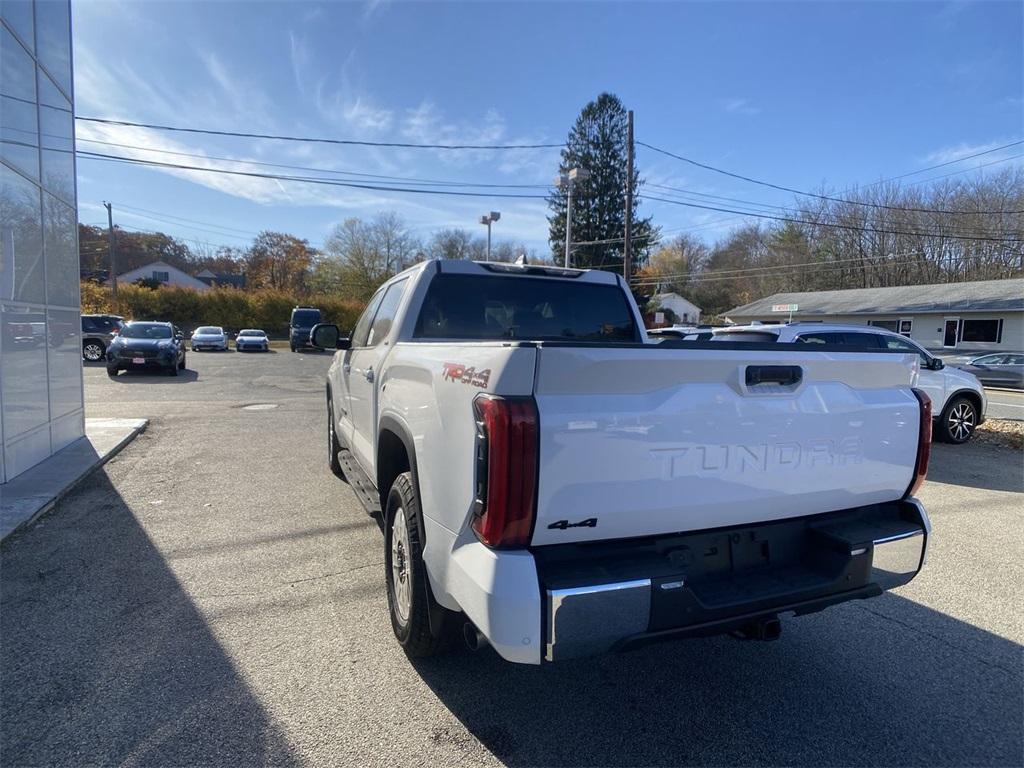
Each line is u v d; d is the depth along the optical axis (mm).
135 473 6738
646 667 3057
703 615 2264
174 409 11742
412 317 3838
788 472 2500
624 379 2125
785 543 2672
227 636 3236
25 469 6449
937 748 2465
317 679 2859
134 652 3061
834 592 2549
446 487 2336
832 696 2822
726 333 7996
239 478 6547
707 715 2666
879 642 3340
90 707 2605
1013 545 4902
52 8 7504
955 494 6473
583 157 48812
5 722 2490
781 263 55188
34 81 6863
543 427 1999
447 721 2578
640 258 50250
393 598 3176
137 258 81938
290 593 3771
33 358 6691
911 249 44250
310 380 18047
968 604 3816
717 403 2305
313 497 5828
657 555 2344
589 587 2051
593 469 2084
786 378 2459
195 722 2523
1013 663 3133
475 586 2066
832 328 8023
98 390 14742
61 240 7609
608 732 2537
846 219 47656
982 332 28062
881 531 2734
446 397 2365
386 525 3262
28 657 2992
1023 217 38125
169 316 45312
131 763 2271
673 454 2229
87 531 4824
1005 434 9898
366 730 2506
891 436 2775
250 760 2305
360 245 61562
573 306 4348
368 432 4207
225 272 88500
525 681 2896
